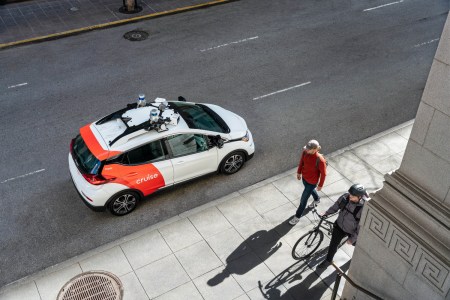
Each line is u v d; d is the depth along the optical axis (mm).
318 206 9617
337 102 13188
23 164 10867
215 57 15492
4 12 18703
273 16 18406
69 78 14320
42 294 7953
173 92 13594
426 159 5090
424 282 5500
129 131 9133
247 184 10352
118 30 17359
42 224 9391
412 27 17562
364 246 6340
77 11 18766
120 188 9086
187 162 9633
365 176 10438
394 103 13164
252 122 12336
